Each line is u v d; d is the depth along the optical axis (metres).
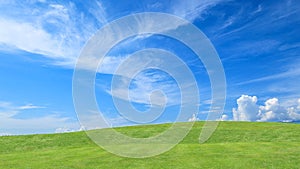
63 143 44.16
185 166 25.17
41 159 30.23
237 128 51.84
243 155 28.80
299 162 25.66
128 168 24.98
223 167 24.59
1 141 45.97
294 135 45.31
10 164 28.16
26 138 47.78
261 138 44.22
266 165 24.91
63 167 26.05
